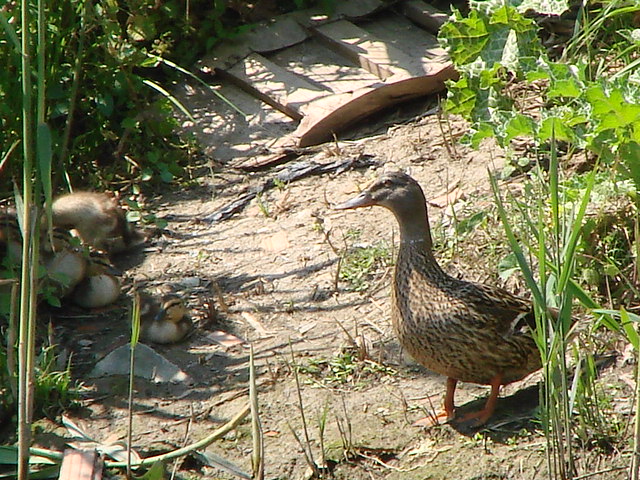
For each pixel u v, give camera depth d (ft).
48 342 35.60
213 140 46.47
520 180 40.68
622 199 36.01
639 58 38.17
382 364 33.73
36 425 31.96
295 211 42.22
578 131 35.17
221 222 42.29
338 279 37.93
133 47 45.65
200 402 32.89
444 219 39.78
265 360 34.42
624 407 30.22
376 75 47.29
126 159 45.19
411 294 30.37
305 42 49.93
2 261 38.09
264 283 38.47
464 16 49.47
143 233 41.88
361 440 30.48
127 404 32.99
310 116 45.78
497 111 39.60
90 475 29.30
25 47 25.63
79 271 37.17
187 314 36.01
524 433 29.99
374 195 30.86
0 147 41.78
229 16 51.39
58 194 44.19
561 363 26.91
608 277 34.22
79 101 45.03
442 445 30.04
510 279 35.73
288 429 31.30
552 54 45.83
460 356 29.68
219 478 29.86
